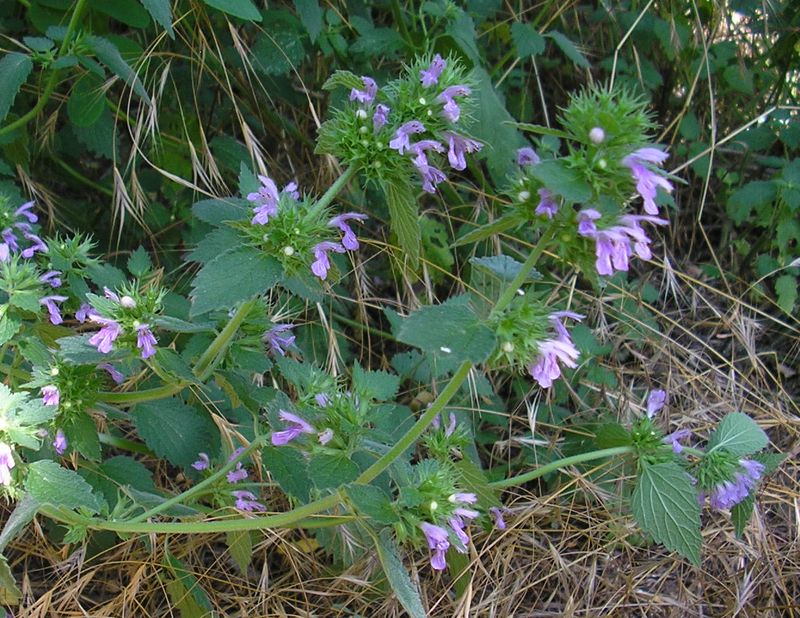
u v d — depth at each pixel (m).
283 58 0.50
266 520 0.33
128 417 0.38
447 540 0.31
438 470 0.33
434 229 0.54
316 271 0.32
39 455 0.35
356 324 0.52
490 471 0.48
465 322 0.28
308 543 0.43
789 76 0.64
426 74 0.33
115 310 0.33
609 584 0.44
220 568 0.42
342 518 0.35
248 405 0.38
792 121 0.59
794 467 0.48
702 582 0.45
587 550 0.45
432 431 0.40
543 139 0.54
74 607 0.39
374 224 0.57
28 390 0.37
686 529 0.36
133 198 0.52
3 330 0.33
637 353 0.54
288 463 0.35
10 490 0.31
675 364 0.54
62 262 0.39
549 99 0.65
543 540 0.45
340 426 0.33
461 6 0.59
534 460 0.49
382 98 0.34
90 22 0.48
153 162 0.53
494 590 0.42
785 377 0.57
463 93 0.33
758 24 0.61
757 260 0.59
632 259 0.60
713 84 0.63
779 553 0.45
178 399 0.37
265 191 0.32
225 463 0.39
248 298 0.31
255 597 0.41
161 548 0.41
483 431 0.51
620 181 0.27
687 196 0.63
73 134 0.52
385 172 0.33
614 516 0.45
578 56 0.54
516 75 0.61
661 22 0.59
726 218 0.62
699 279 0.61
